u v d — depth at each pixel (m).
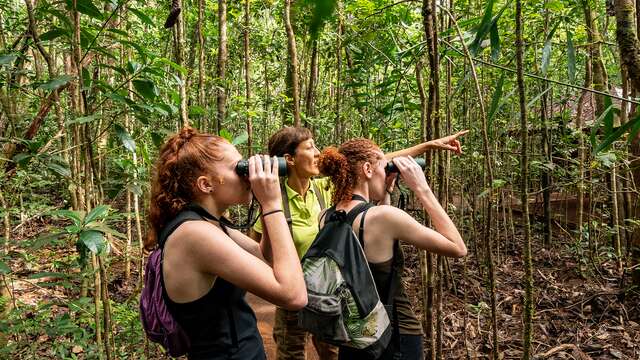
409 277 4.50
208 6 5.38
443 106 4.18
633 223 3.63
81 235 1.58
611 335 3.29
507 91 4.48
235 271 1.12
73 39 1.94
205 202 1.23
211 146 1.23
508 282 4.38
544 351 3.14
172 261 1.15
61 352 2.22
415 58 2.40
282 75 6.82
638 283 3.57
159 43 5.52
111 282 4.18
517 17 1.52
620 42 1.82
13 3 4.33
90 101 2.22
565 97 4.89
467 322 3.44
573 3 3.56
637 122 1.53
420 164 1.79
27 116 3.44
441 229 1.64
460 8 4.13
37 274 1.94
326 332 1.53
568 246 5.15
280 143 2.24
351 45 4.05
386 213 1.60
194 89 4.93
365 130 4.54
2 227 3.73
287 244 1.22
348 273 1.54
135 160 3.31
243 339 1.23
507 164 5.10
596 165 3.83
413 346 1.65
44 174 3.11
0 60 2.00
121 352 2.55
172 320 1.17
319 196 2.40
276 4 5.23
